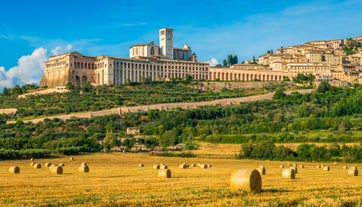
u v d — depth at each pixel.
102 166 125.00
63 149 175.50
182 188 63.66
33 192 58.97
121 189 62.38
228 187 64.94
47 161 144.75
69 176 85.88
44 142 192.62
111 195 55.75
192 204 49.75
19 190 61.09
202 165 120.44
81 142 196.88
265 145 169.00
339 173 105.19
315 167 132.00
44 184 68.62
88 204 49.00
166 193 57.56
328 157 158.75
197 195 55.34
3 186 65.75
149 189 62.50
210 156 178.62
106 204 48.84
